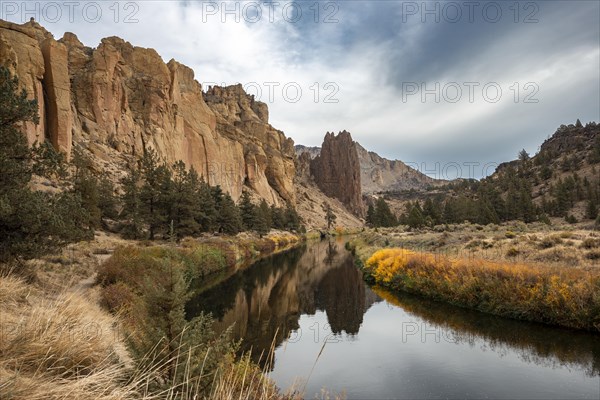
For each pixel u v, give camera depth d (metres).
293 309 21.59
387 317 18.98
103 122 70.75
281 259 48.06
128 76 86.38
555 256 21.19
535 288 16.03
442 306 19.81
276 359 13.46
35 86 53.03
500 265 19.56
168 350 5.00
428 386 11.18
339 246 73.19
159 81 89.44
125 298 12.21
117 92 75.38
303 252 59.28
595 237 24.81
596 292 14.24
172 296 5.43
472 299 18.67
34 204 10.92
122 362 4.41
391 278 26.06
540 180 136.50
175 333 5.17
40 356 3.43
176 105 96.25
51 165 12.34
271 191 141.12
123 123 75.50
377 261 30.95
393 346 14.77
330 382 11.52
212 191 65.06
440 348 14.16
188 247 34.97
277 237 82.00
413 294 23.12
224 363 5.39
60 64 57.22
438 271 22.39
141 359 4.34
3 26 52.53
